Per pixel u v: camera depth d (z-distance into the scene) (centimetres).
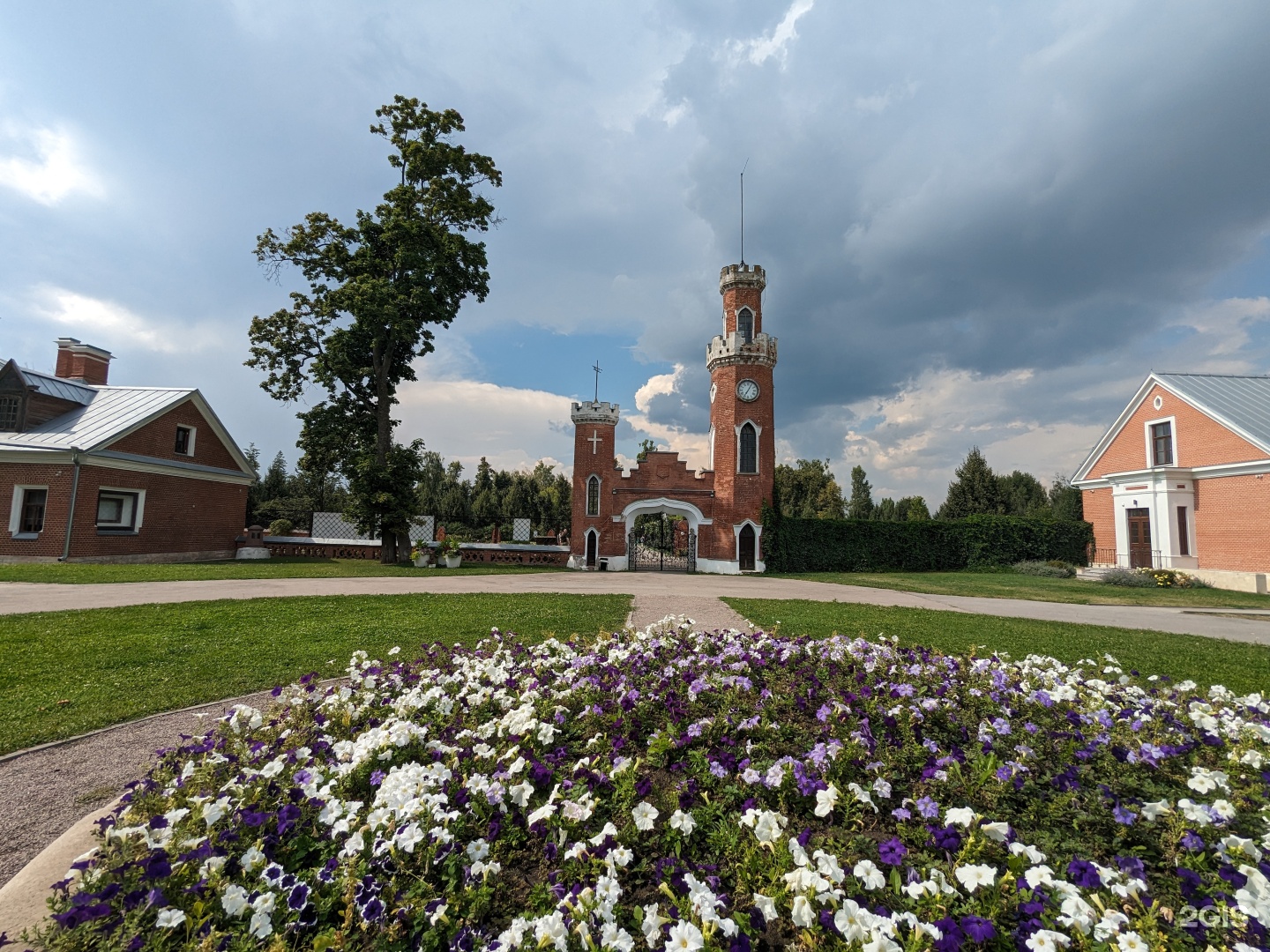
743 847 290
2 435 2323
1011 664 665
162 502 2494
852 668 596
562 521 6144
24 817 404
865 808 343
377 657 814
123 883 243
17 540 2152
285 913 242
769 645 666
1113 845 295
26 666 750
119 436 2322
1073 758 387
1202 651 985
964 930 224
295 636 952
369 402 2916
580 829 307
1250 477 2411
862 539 3309
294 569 2133
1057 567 2972
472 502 6159
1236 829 310
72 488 2172
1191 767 379
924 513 6412
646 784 356
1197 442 2633
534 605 1348
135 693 660
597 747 411
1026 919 240
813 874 243
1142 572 2591
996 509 5281
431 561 2714
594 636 955
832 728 427
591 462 3334
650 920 235
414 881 266
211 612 1145
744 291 3606
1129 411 2973
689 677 548
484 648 743
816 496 6150
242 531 2916
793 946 236
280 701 527
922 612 1402
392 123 2728
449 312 2919
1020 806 338
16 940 246
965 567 3344
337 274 2767
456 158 2780
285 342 2723
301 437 2806
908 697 486
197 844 268
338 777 356
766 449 3316
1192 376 2875
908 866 274
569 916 241
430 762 384
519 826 318
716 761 370
